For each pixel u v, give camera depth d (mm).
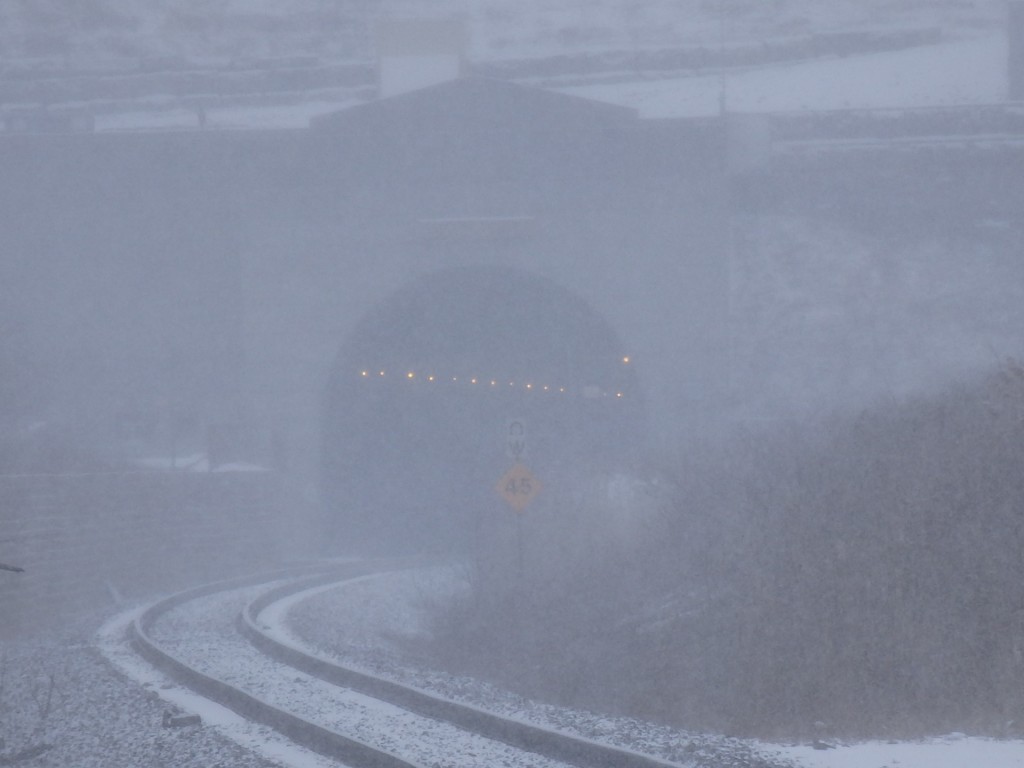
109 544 90250
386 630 64125
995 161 118125
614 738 30406
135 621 60438
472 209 116625
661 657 40781
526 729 29672
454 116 116938
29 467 102625
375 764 26984
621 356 118625
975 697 31688
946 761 26266
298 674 43562
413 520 136875
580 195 115562
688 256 114062
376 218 118438
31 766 30359
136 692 39125
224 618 67562
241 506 112812
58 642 58469
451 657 51781
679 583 48938
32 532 79500
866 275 113688
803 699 33375
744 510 45906
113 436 120625
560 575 57375
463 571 71000
